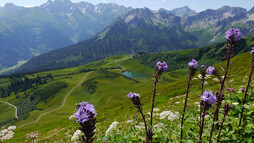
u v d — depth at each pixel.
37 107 191.62
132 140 7.25
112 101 151.38
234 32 4.24
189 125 5.95
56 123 76.12
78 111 3.04
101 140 9.19
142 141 6.57
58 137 27.88
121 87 199.12
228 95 8.90
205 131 5.61
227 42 4.40
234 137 5.44
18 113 187.50
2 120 180.88
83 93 195.62
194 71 5.11
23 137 46.00
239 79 26.31
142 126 7.07
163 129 6.74
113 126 9.64
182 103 23.16
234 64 83.69
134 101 4.53
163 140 6.23
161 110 24.06
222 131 5.60
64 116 153.25
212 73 4.68
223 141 5.29
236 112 7.06
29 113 175.38
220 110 5.90
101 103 153.75
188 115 7.09
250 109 6.24
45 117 157.50
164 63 4.85
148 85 197.25
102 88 194.88
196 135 5.78
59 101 196.50
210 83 36.09
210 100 4.11
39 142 29.36
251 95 8.24
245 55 91.19
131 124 9.90
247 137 5.47
